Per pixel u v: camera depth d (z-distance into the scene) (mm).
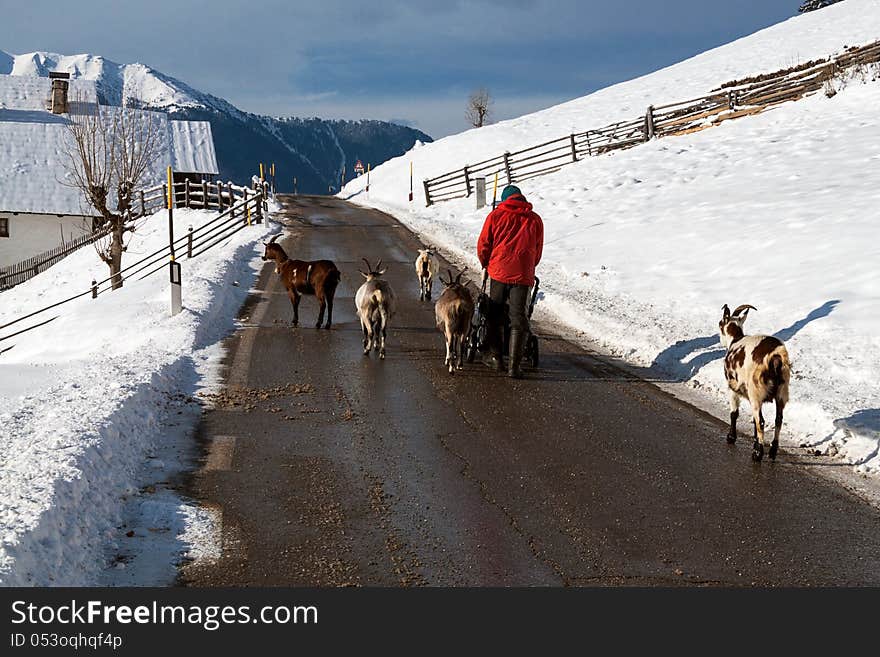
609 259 17203
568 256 18219
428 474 6715
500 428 8016
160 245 32625
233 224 29484
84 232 39812
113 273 30406
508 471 6809
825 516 5918
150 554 5191
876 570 5105
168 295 15109
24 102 45250
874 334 9883
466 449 7363
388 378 9969
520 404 8891
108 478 6051
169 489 6262
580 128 47500
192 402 8664
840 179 19312
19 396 9148
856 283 11828
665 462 7059
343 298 16062
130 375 8789
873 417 7539
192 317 12633
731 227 17219
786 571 5086
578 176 28469
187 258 22812
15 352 14508
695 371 9938
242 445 7355
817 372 9109
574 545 5418
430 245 24359
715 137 29031
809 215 16375
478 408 8711
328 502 6094
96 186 30875
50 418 6965
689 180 23859
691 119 32656
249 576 4957
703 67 54906
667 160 27297
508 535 5562
